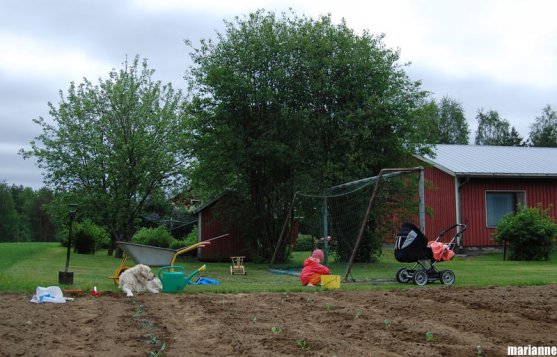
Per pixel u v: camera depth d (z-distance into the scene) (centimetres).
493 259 2309
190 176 2373
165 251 1305
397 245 1399
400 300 1036
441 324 805
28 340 695
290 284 1380
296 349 648
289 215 2000
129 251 1283
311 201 2059
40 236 8988
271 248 2247
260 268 2002
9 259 2130
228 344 683
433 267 1395
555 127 6950
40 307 945
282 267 1958
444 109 6856
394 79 2164
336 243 2080
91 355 626
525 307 950
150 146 2441
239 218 2289
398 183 2052
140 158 2455
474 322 820
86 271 1673
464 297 1062
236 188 2294
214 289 1216
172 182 2541
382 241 2092
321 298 1079
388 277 1566
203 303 1011
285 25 2164
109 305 991
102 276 1521
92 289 1168
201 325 805
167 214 2880
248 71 2116
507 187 2634
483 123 7119
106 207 2452
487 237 2586
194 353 639
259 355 621
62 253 2806
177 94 2564
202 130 2192
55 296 1030
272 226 2242
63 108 2464
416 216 2161
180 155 2514
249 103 2116
